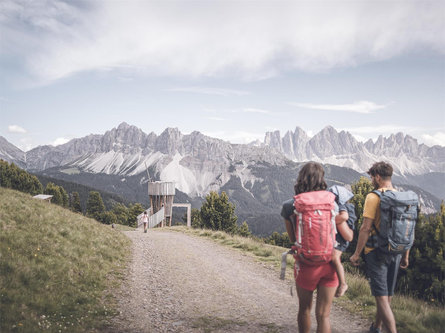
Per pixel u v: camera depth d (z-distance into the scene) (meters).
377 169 4.34
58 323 5.20
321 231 3.12
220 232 22.66
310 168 3.44
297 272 3.42
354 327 5.21
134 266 10.91
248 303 6.92
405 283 10.27
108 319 5.77
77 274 8.08
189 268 11.02
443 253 9.61
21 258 7.50
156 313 6.29
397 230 3.88
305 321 3.51
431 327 4.94
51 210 14.41
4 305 5.28
